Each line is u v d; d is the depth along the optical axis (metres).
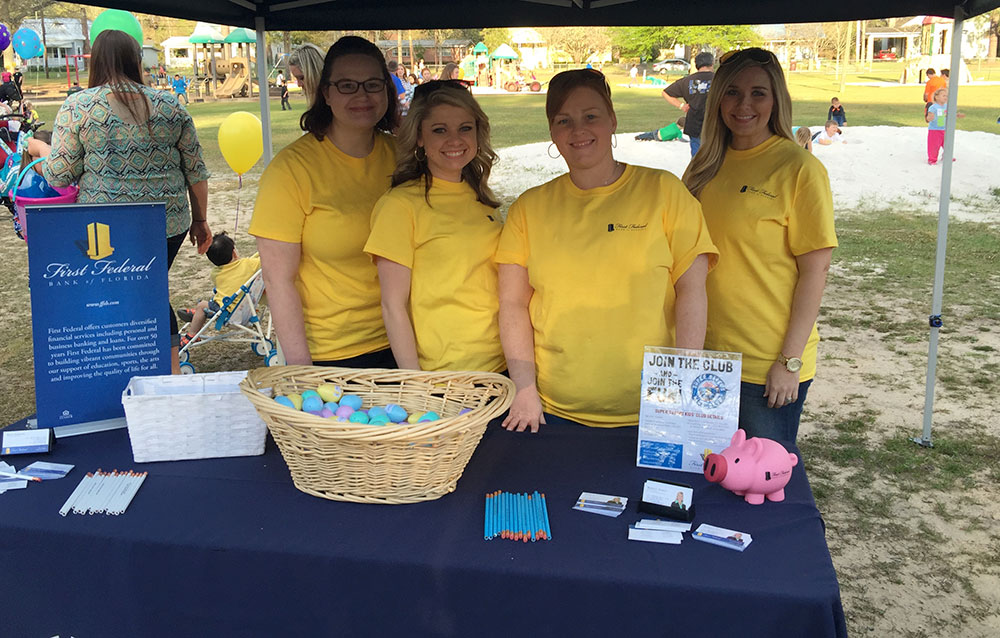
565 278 2.18
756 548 1.59
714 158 2.56
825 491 3.63
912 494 3.60
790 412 2.54
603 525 1.68
